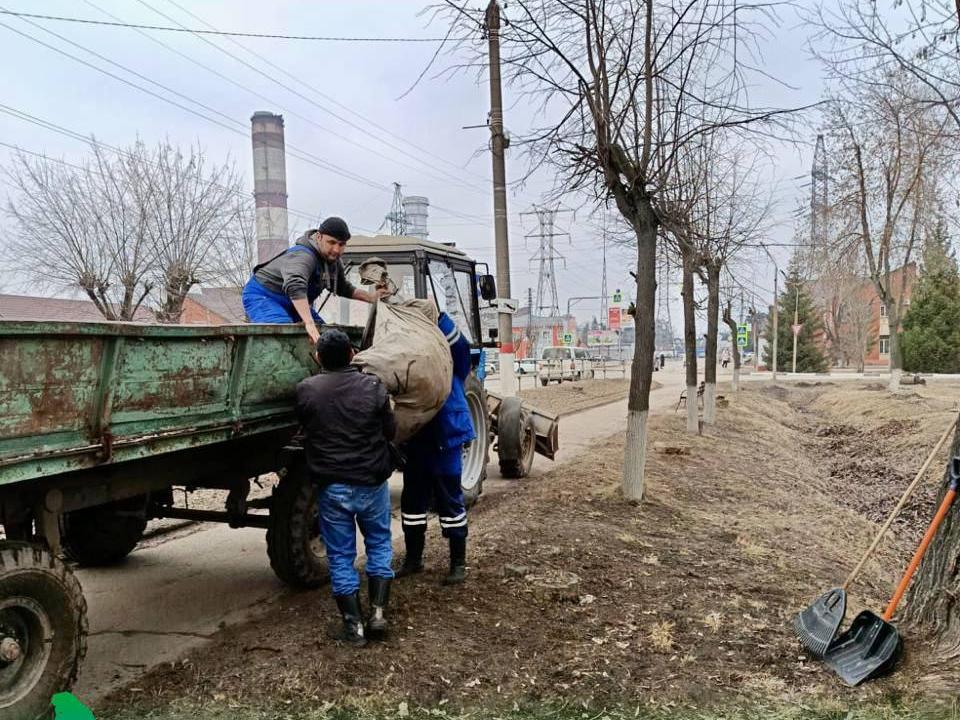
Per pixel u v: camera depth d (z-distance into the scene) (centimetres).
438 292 762
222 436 396
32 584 305
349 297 556
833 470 1288
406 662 372
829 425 1914
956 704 316
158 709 340
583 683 357
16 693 301
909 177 1777
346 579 396
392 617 429
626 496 740
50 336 290
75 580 327
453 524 484
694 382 1327
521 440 950
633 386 740
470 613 438
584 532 614
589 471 925
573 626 424
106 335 313
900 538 808
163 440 353
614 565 529
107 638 435
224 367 393
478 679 360
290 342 446
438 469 485
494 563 524
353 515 404
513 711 338
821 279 2325
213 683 360
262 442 480
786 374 4444
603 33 675
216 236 1962
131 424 336
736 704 342
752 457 1171
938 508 387
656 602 464
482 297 830
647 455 1030
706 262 1159
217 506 760
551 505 726
